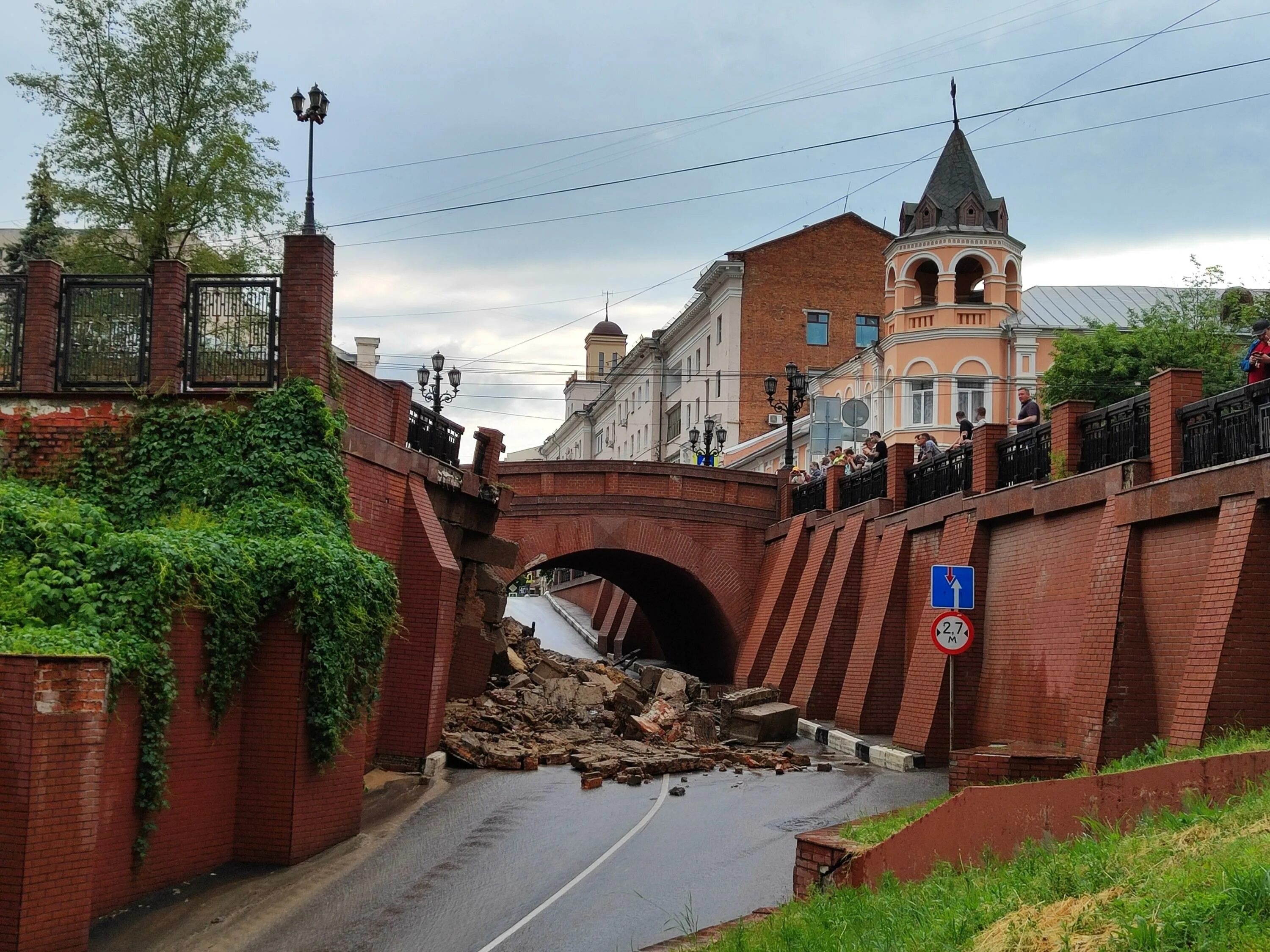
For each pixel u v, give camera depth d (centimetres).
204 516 1708
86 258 2770
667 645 5619
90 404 1825
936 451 2914
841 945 910
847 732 2833
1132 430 1917
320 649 1547
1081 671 1878
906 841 1119
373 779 2116
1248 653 1515
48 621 1281
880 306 6844
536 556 3806
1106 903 800
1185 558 1722
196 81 2745
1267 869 725
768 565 3897
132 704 1292
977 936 834
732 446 6644
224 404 1812
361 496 2067
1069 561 2091
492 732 2652
